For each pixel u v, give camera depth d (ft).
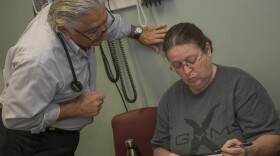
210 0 5.06
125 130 5.48
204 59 4.21
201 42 4.19
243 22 5.06
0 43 6.49
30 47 3.86
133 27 5.30
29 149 4.64
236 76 4.34
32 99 3.90
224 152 3.67
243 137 4.18
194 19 5.22
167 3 5.23
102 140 6.35
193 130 4.38
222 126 4.22
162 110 4.85
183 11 5.21
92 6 3.52
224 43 5.23
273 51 5.09
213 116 4.30
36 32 4.09
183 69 4.20
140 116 5.45
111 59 5.77
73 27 3.70
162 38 5.16
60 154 4.80
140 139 5.45
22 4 6.01
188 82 4.30
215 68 4.52
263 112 4.10
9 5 6.13
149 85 5.74
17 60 3.80
